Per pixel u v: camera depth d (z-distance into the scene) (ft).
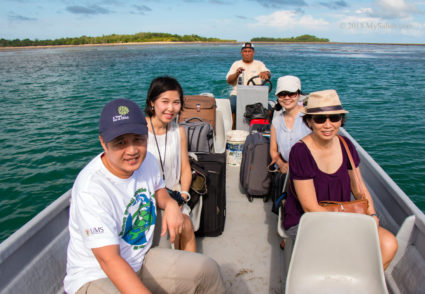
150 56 143.33
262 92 15.34
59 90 50.14
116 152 4.30
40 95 45.93
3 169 21.07
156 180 5.76
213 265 5.23
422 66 103.09
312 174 6.01
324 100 5.65
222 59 118.52
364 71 82.89
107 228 4.28
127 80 60.95
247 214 9.98
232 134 13.19
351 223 4.81
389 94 47.01
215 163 9.10
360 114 34.58
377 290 4.89
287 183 7.32
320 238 4.96
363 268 5.00
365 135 27.30
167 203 5.77
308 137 6.31
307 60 123.13
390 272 6.79
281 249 8.37
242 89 15.39
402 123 30.78
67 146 24.91
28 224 5.78
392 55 185.47
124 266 4.16
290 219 6.57
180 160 7.70
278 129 9.29
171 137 7.49
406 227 6.25
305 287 5.10
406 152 23.57
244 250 8.34
